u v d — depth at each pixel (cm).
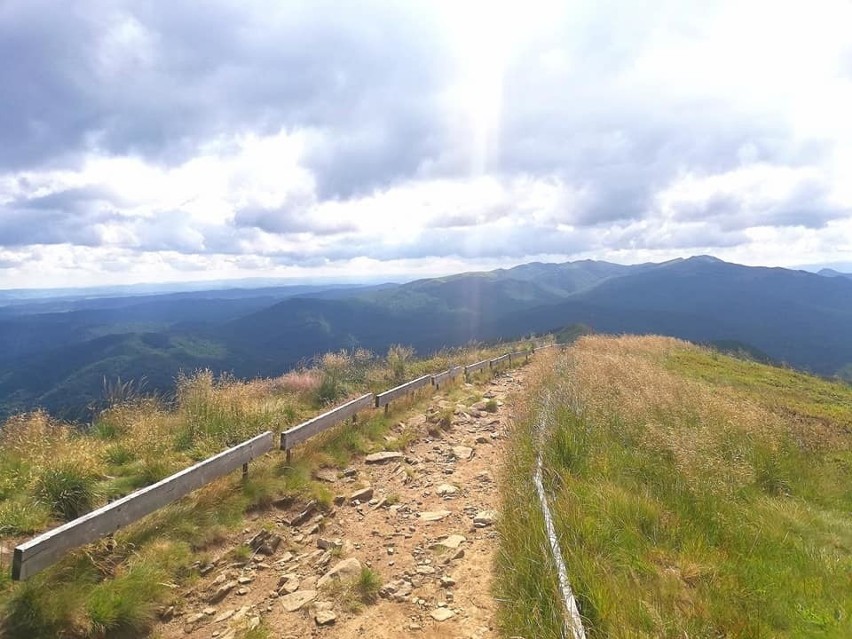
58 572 477
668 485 713
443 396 1619
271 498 739
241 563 582
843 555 619
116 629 450
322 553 610
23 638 414
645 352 2353
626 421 949
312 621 476
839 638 422
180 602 502
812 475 940
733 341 8750
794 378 2372
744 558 558
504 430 1182
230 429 937
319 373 1550
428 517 711
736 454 875
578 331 7950
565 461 766
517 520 585
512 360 2805
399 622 470
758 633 417
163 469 746
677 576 494
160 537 582
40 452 733
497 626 451
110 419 968
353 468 907
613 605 419
